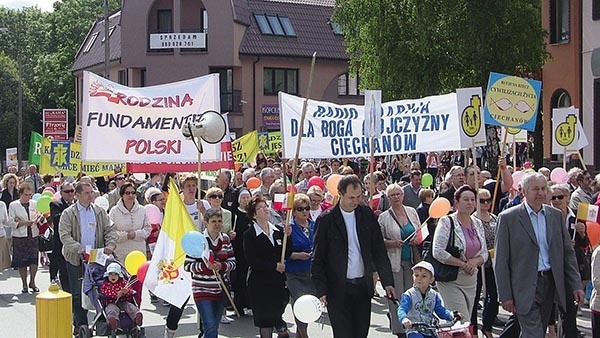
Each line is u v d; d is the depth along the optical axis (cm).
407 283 1177
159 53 4988
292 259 1086
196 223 1352
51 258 1589
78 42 7825
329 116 1452
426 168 3431
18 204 1623
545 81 3200
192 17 5003
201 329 1120
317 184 1498
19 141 5881
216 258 1045
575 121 1848
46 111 3281
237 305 1335
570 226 1206
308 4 5334
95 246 1174
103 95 1298
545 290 911
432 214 1143
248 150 2334
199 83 1323
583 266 1200
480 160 3228
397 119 1470
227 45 4900
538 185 910
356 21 3341
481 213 1144
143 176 2292
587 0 2959
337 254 868
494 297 1130
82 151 1292
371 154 1175
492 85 1323
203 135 1147
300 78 5150
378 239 887
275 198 1257
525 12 3080
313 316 841
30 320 1348
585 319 1300
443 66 3194
